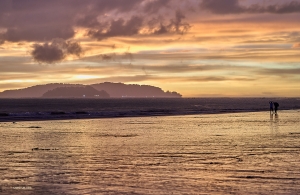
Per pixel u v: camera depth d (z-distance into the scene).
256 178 13.60
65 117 51.62
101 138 26.53
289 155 18.80
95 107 112.88
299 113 64.06
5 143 23.69
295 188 12.15
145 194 11.50
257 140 25.16
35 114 57.31
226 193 11.60
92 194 11.52
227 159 17.64
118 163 16.62
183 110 79.00
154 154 19.17
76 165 16.14
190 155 18.86
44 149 20.94
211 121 44.66
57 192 11.75
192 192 11.72
